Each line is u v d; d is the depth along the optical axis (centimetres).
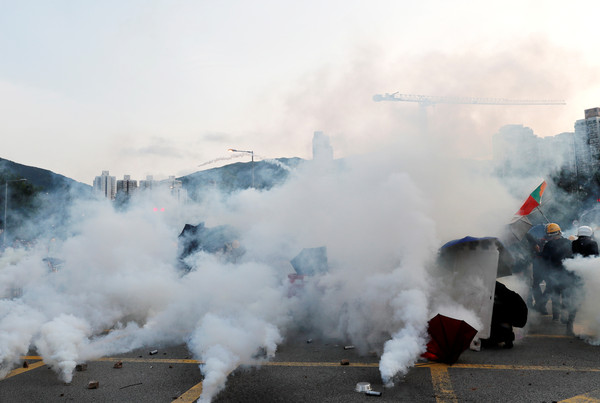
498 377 491
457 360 556
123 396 457
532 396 432
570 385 461
